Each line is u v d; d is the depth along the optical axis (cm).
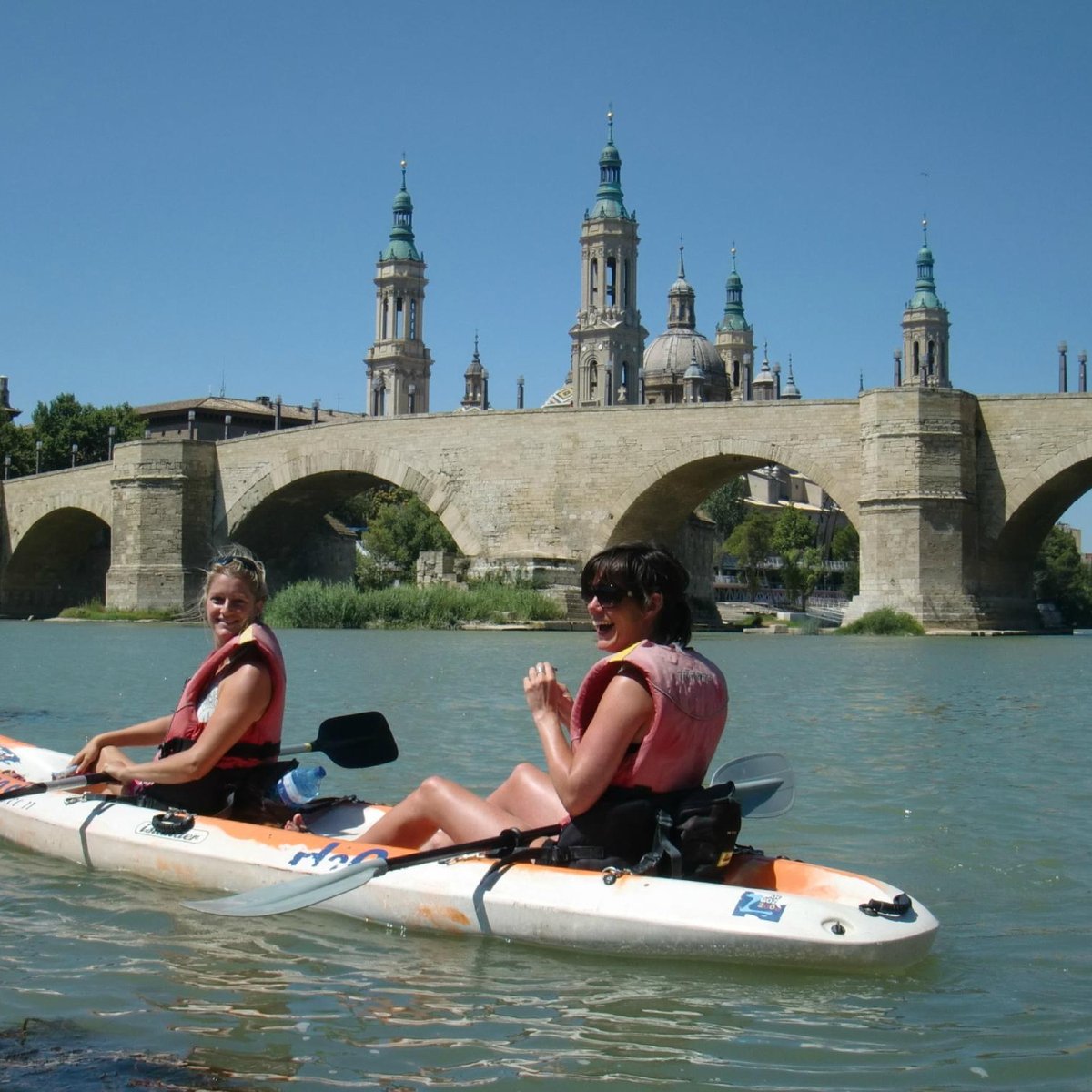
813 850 1226
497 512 8175
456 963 846
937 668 3944
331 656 4244
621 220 16750
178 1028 746
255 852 983
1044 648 5275
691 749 860
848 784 1605
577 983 809
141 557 9144
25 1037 732
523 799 967
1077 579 12775
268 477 9025
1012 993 811
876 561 6981
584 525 7925
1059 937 935
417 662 3956
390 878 923
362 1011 771
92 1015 767
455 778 1602
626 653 849
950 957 885
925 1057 708
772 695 2923
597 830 864
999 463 7062
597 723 841
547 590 7644
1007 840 1269
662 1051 714
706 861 856
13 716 2262
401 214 18812
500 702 2598
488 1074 687
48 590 10825
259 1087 669
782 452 7356
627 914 831
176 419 15175
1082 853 1212
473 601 7194
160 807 1089
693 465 7662
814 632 7812
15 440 12544
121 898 1001
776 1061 704
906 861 1179
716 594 13450
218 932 920
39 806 1140
